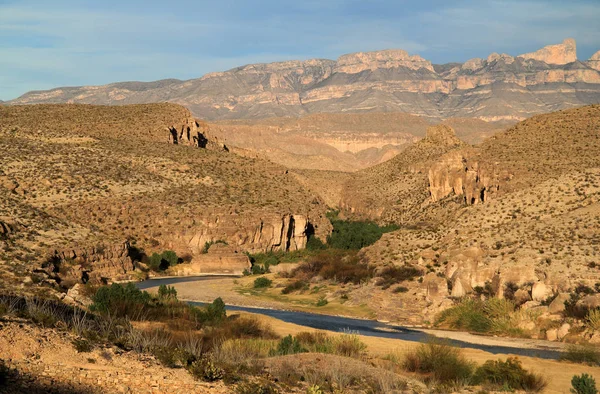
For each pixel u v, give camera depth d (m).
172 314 57.53
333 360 37.16
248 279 108.75
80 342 28.91
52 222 116.25
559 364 46.94
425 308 73.00
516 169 127.00
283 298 90.25
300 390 31.64
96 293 58.25
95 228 128.25
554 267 74.38
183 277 117.19
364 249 106.69
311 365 35.84
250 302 87.25
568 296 64.06
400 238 104.62
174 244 134.25
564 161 123.19
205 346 41.59
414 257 95.56
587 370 44.81
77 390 26.56
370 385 34.38
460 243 93.25
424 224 135.00
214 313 60.44
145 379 28.14
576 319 60.81
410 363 41.47
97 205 136.25
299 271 109.19
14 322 29.62
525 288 70.94
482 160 136.12
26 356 27.33
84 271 99.19
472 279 76.12
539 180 120.25
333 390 32.41
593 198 95.12
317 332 53.66
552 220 90.31
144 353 30.73
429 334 63.16
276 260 127.31
